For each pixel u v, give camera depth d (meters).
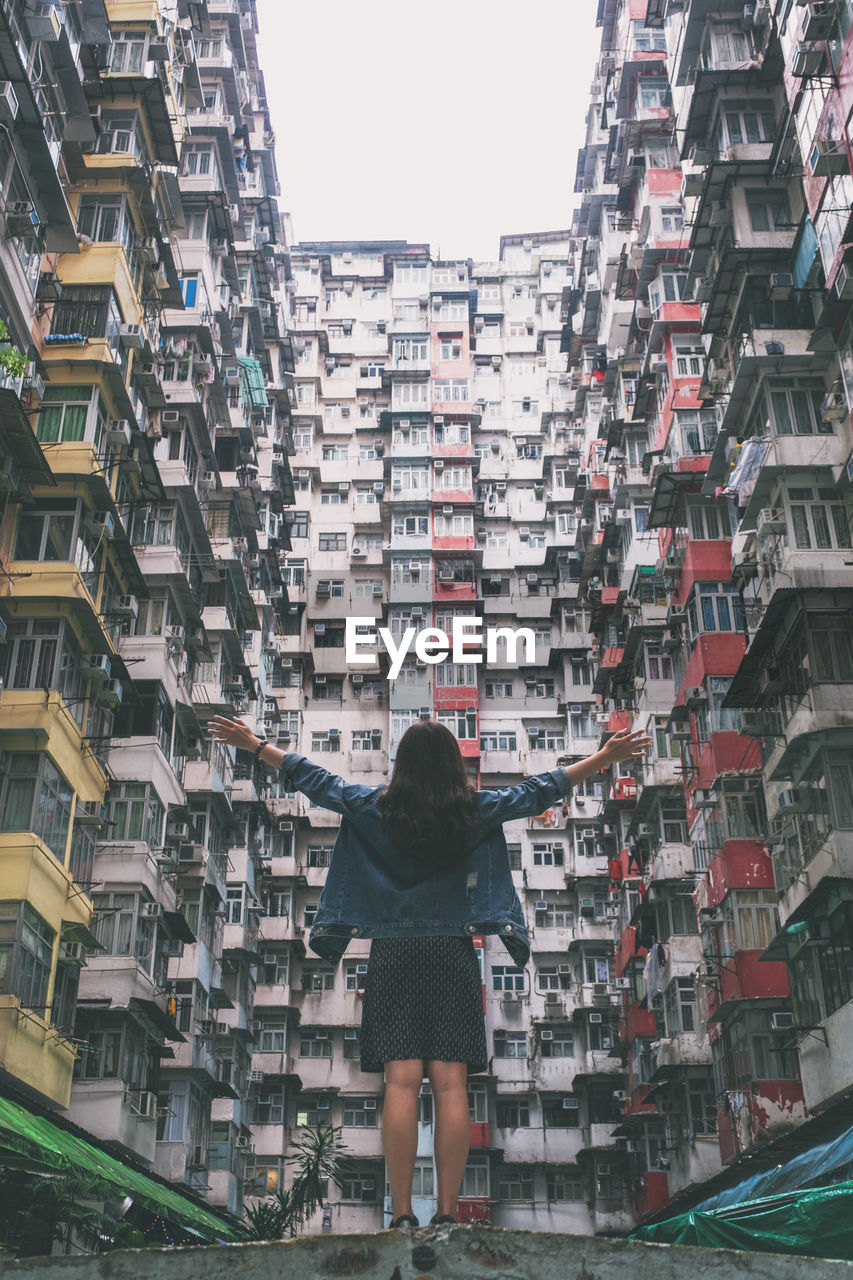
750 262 22.97
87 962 21.88
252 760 37.34
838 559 20.42
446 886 3.03
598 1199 39.19
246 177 45.12
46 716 18.67
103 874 22.83
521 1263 2.27
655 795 30.38
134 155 23.22
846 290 19.14
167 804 25.28
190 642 27.55
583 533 41.03
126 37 25.17
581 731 46.00
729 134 24.36
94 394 21.14
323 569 49.41
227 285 34.31
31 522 20.25
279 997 41.00
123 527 22.33
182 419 27.86
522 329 54.22
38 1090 17.42
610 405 39.47
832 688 18.88
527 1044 41.59
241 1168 34.44
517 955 3.05
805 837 19.92
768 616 19.97
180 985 28.31
